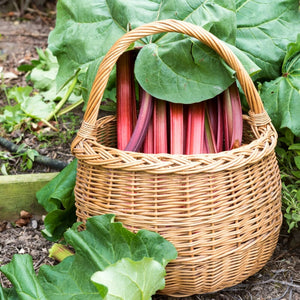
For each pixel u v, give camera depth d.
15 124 2.20
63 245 1.54
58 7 1.74
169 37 1.46
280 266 1.51
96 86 1.30
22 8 4.00
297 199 1.54
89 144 1.32
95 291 1.25
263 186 1.32
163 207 1.21
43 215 1.83
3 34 3.57
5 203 1.80
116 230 1.23
